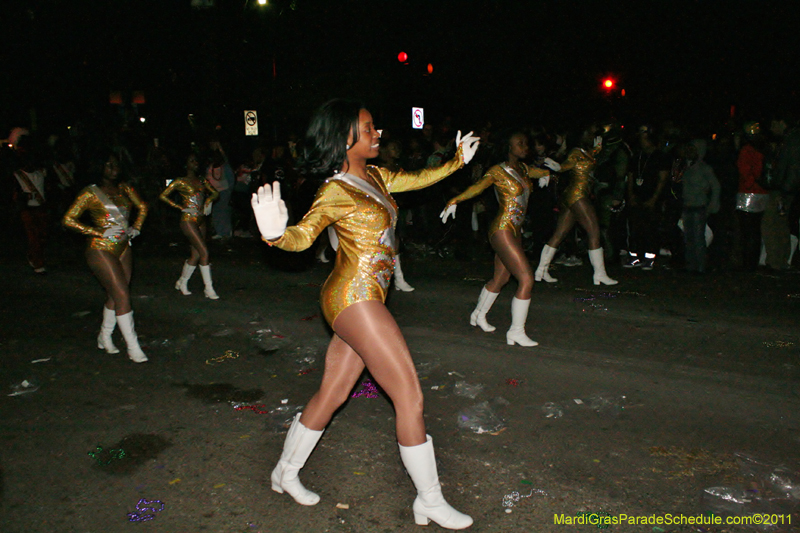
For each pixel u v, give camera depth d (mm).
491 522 3148
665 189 8852
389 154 8258
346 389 3234
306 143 2984
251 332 6352
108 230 5164
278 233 2637
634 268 9086
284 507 3301
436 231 10609
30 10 20453
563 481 3512
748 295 7410
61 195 12773
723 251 9008
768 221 8617
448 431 4145
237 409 4520
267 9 19719
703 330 6148
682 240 9094
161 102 22047
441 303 7406
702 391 4723
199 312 7113
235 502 3346
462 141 3701
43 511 3281
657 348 5676
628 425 4188
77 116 19609
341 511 3264
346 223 2922
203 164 12328
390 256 3023
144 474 3643
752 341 5797
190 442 4027
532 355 5562
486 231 10852
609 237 9406
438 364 5375
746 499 3303
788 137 8203
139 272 9414
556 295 7617
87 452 3908
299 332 6340
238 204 12250
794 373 5031
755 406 4445
